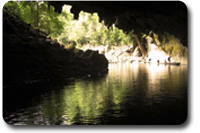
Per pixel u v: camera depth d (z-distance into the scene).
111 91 18.41
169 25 33.12
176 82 22.36
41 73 25.48
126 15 31.28
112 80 25.86
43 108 13.32
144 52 68.62
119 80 25.67
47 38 30.31
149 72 34.38
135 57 70.81
